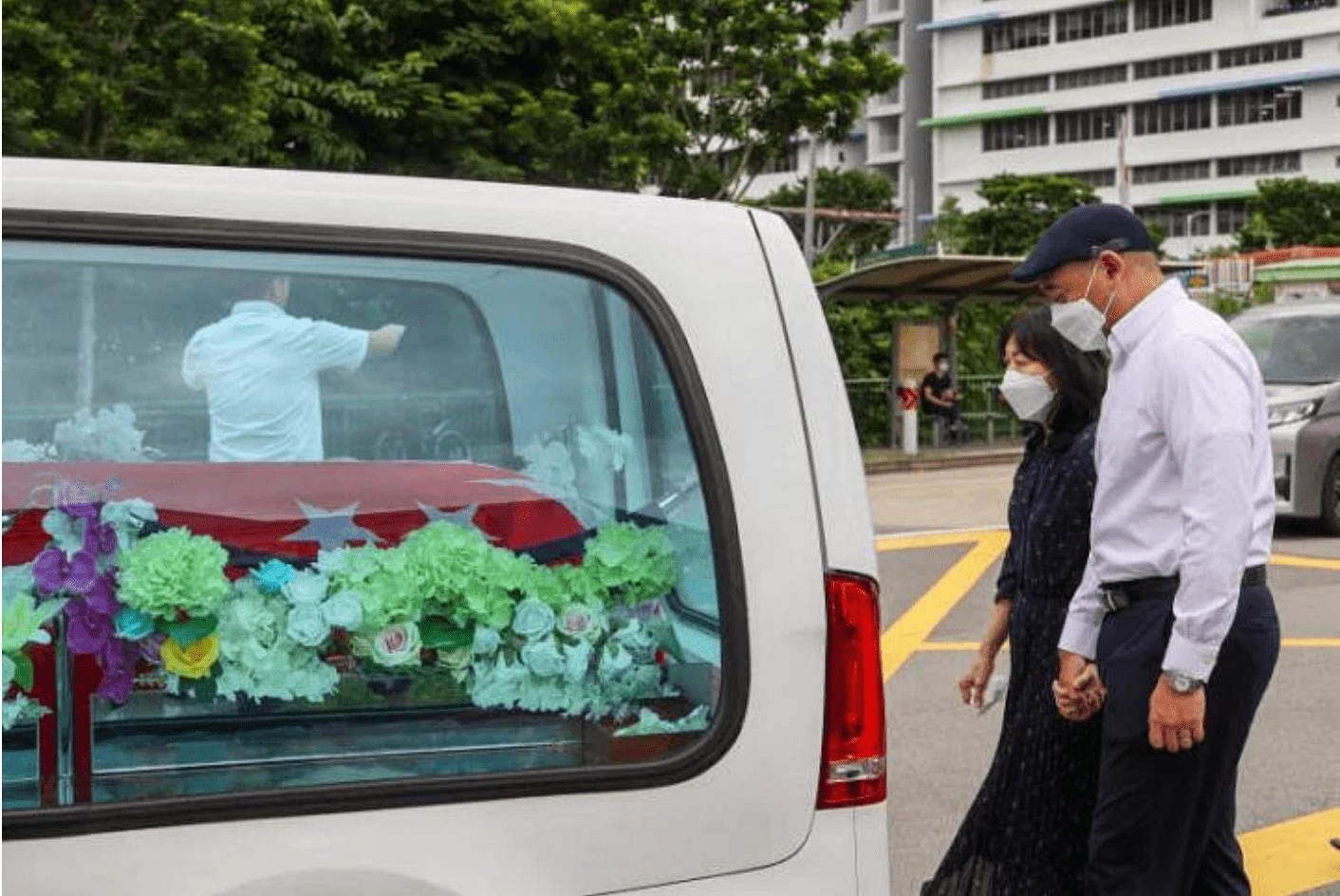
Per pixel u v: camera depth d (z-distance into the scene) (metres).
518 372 2.25
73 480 2.08
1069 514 3.68
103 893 2.00
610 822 2.19
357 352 2.19
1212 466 3.12
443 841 2.12
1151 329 3.30
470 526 2.22
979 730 6.62
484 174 21.14
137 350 2.10
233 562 2.12
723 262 2.32
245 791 2.08
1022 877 3.70
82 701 2.06
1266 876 4.76
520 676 2.21
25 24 14.66
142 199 2.10
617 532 2.26
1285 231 73.50
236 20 16.25
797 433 2.30
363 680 2.16
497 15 22.03
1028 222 61.84
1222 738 3.30
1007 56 95.94
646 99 22.47
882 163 104.44
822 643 2.28
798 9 23.30
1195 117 90.38
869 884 2.31
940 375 25.39
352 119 21.23
